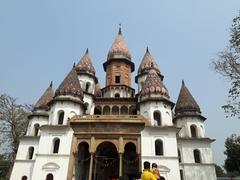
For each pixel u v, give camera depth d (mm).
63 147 35156
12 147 47812
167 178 32656
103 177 38969
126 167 39062
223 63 27891
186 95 46344
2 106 48312
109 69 54594
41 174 33531
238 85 26438
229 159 54281
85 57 52594
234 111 26812
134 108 44938
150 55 57219
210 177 37062
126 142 35062
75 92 40719
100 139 35312
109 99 46469
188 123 42562
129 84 53094
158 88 41094
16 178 39594
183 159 38469
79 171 37188
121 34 60969
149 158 33812
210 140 40062
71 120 36438
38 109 46969
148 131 35812
